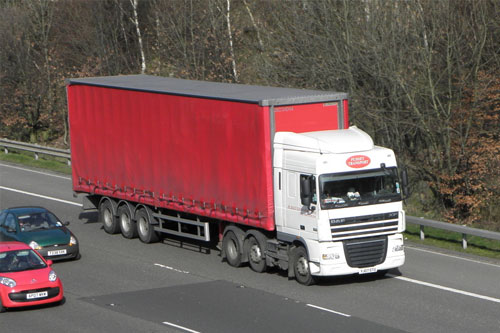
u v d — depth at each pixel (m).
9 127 83.00
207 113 32.31
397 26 50.53
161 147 35.25
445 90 51.09
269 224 29.95
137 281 30.44
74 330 23.97
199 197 33.38
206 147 32.59
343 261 28.25
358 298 27.11
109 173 38.94
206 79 67.00
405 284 29.11
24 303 26.23
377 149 29.20
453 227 35.12
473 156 46.88
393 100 51.47
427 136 52.06
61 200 49.66
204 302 26.94
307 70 53.41
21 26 81.12
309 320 24.31
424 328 23.28
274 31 58.81
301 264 29.23
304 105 30.53
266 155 29.70
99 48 80.25
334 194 28.11
